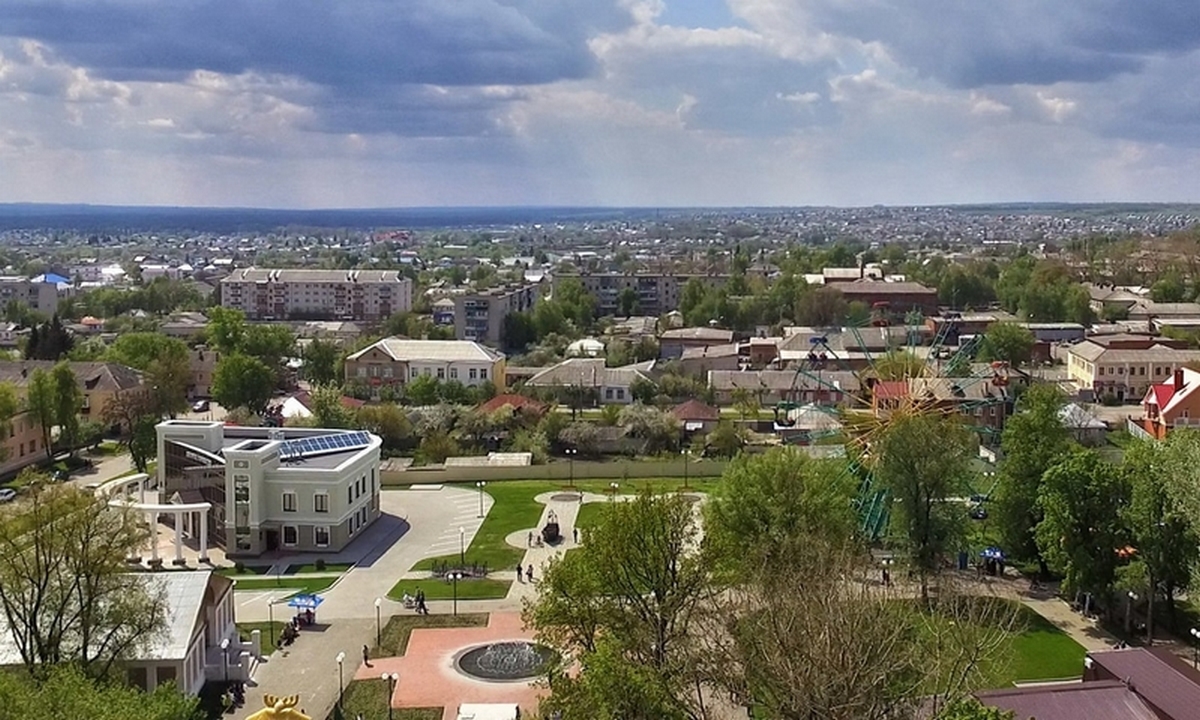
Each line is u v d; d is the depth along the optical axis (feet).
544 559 430.20
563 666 264.31
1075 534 347.36
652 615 262.26
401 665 323.57
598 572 264.31
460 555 436.76
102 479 577.02
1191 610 360.69
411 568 422.41
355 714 289.53
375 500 495.00
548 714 230.27
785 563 265.34
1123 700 230.48
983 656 248.93
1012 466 398.01
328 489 446.19
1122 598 357.82
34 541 263.49
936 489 376.89
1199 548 323.78
